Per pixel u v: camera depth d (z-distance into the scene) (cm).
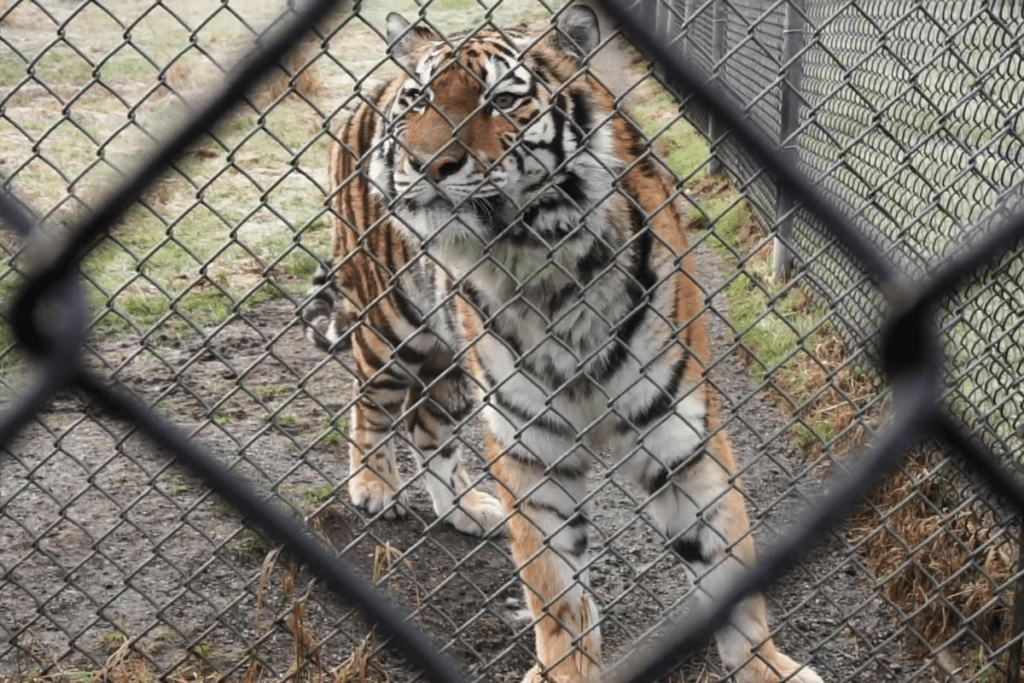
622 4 187
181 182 727
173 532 277
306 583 345
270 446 459
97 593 344
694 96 195
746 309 559
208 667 301
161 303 579
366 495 414
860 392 437
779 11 567
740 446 446
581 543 324
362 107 409
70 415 468
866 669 316
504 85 308
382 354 414
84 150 716
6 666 300
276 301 609
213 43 638
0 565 355
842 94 471
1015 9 326
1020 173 321
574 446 276
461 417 418
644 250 303
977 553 271
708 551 308
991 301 343
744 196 241
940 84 360
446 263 324
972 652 312
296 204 721
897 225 285
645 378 285
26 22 888
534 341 312
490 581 374
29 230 189
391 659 306
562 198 305
